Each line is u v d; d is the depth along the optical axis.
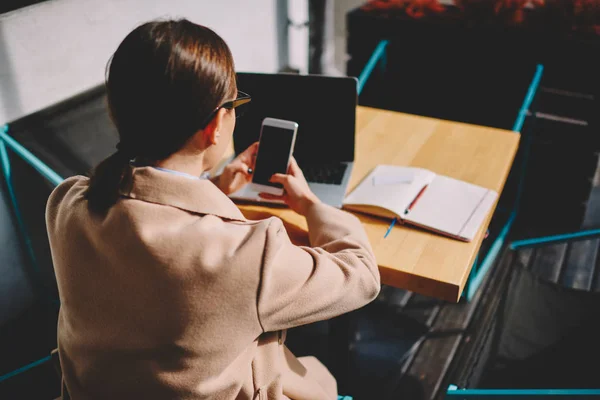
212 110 0.72
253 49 3.04
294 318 0.76
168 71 0.67
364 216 1.39
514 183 2.79
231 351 0.74
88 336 0.78
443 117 2.64
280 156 1.36
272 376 0.88
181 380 0.74
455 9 2.68
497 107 2.46
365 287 0.87
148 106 0.68
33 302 2.23
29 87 1.94
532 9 2.57
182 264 0.69
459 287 1.19
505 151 1.66
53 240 0.80
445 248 1.28
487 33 2.49
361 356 2.11
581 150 2.56
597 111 2.45
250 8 2.92
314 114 1.54
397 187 1.44
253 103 1.55
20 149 1.82
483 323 1.59
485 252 2.59
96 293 0.75
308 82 1.50
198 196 0.74
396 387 1.99
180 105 0.69
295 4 3.28
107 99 0.72
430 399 1.95
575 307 1.60
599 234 1.82
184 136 0.72
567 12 2.43
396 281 1.24
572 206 2.72
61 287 0.79
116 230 0.72
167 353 0.73
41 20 1.92
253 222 0.78
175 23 0.70
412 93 2.70
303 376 1.09
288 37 3.32
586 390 1.07
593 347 1.44
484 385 1.43
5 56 1.84
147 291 0.71
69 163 1.97
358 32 2.77
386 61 2.75
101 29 2.14
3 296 2.11
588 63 2.38
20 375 1.31
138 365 0.76
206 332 0.72
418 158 1.63
